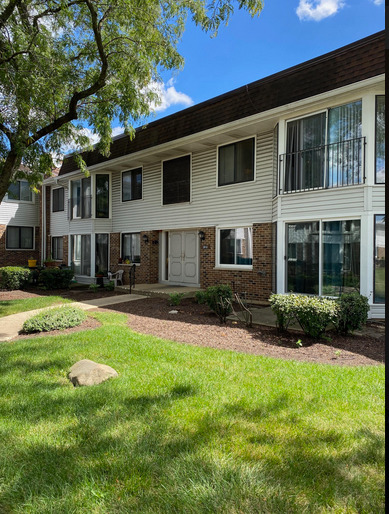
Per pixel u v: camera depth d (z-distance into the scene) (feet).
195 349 17.67
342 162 26.99
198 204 40.57
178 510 6.72
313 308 19.93
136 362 15.62
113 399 11.65
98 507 6.82
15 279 49.49
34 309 33.12
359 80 24.77
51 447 8.94
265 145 33.91
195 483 7.39
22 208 66.85
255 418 10.15
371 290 25.59
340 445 8.77
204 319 26.35
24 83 26.35
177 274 44.93
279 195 30.55
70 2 27.14
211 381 13.09
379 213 25.53
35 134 29.71
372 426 9.68
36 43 27.86
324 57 26.94
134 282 46.37
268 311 29.14
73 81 30.14
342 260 27.20
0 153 33.04
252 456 8.32
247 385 12.68
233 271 36.83
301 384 12.73
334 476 7.63
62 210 62.80
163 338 20.45
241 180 36.14
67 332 22.57
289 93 28.86
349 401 11.27
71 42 30.50
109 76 29.63
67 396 12.03
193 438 9.14
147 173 47.37
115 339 19.58
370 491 7.14
